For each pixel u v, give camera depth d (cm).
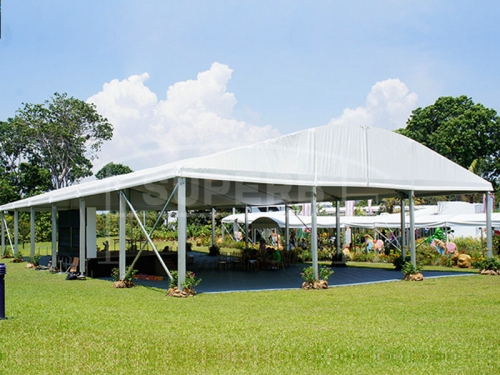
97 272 1778
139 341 720
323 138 1434
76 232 2073
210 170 1212
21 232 4116
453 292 1252
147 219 4456
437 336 745
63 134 4956
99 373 581
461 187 1723
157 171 1244
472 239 2569
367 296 1194
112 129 5409
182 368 600
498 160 4600
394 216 2583
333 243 2925
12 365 609
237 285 1467
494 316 913
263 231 3897
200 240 4109
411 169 1625
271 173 1315
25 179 4862
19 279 1697
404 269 1587
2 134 4997
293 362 620
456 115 4888
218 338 737
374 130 1550
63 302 1109
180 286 1206
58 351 670
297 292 1288
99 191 1558
